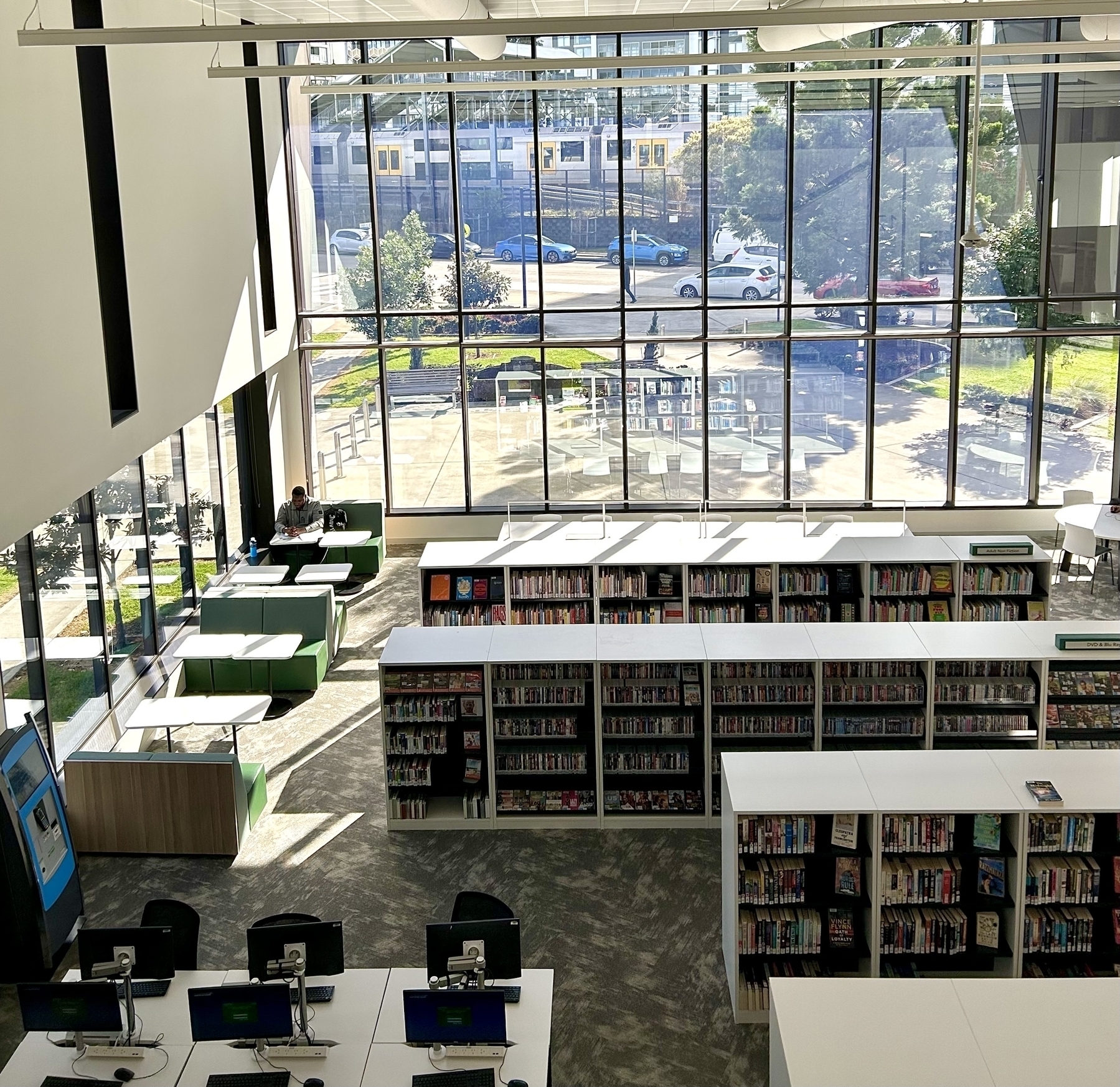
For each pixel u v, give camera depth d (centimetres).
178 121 1113
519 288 1608
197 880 934
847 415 1614
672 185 1565
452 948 634
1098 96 1502
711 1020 766
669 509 1656
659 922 869
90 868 956
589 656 979
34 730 859
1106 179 1525
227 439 1500
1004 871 777
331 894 911
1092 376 1579
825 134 1538
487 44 1212
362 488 1673
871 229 1559
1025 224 1543
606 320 1608
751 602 1252
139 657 1191
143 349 1015
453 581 1253
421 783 994
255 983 666
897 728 988
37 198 810
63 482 847
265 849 976
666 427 1633
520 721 1005
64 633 1009
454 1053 621
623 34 1546
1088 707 983
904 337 1580
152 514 1234
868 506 1633
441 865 948
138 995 677
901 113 1525
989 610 1209
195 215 1159
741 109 1538
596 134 1559
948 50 1025
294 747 1143
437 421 1652
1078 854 786
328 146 1582
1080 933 769
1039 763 800
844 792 767
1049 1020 571
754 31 1529
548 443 1648
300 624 1280
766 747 1006
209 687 1256
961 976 788
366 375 1642
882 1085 530
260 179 1457
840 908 781
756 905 780
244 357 1334
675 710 1022
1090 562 1526
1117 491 1606
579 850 968
